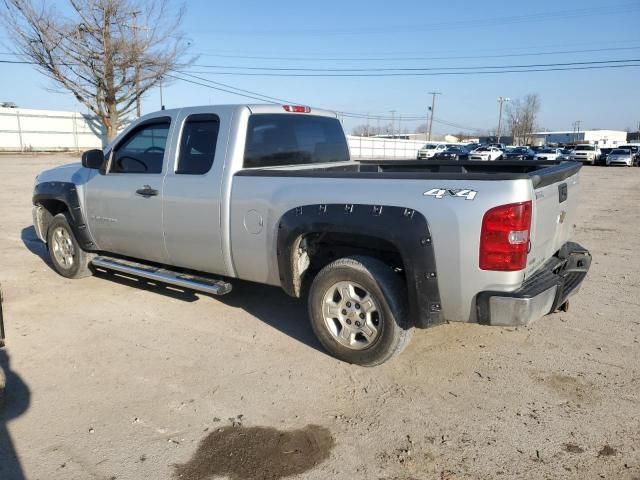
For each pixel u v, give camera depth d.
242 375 3.84
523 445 3.02
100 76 35.28
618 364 4.01
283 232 3.96
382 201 3.55
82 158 5.19
